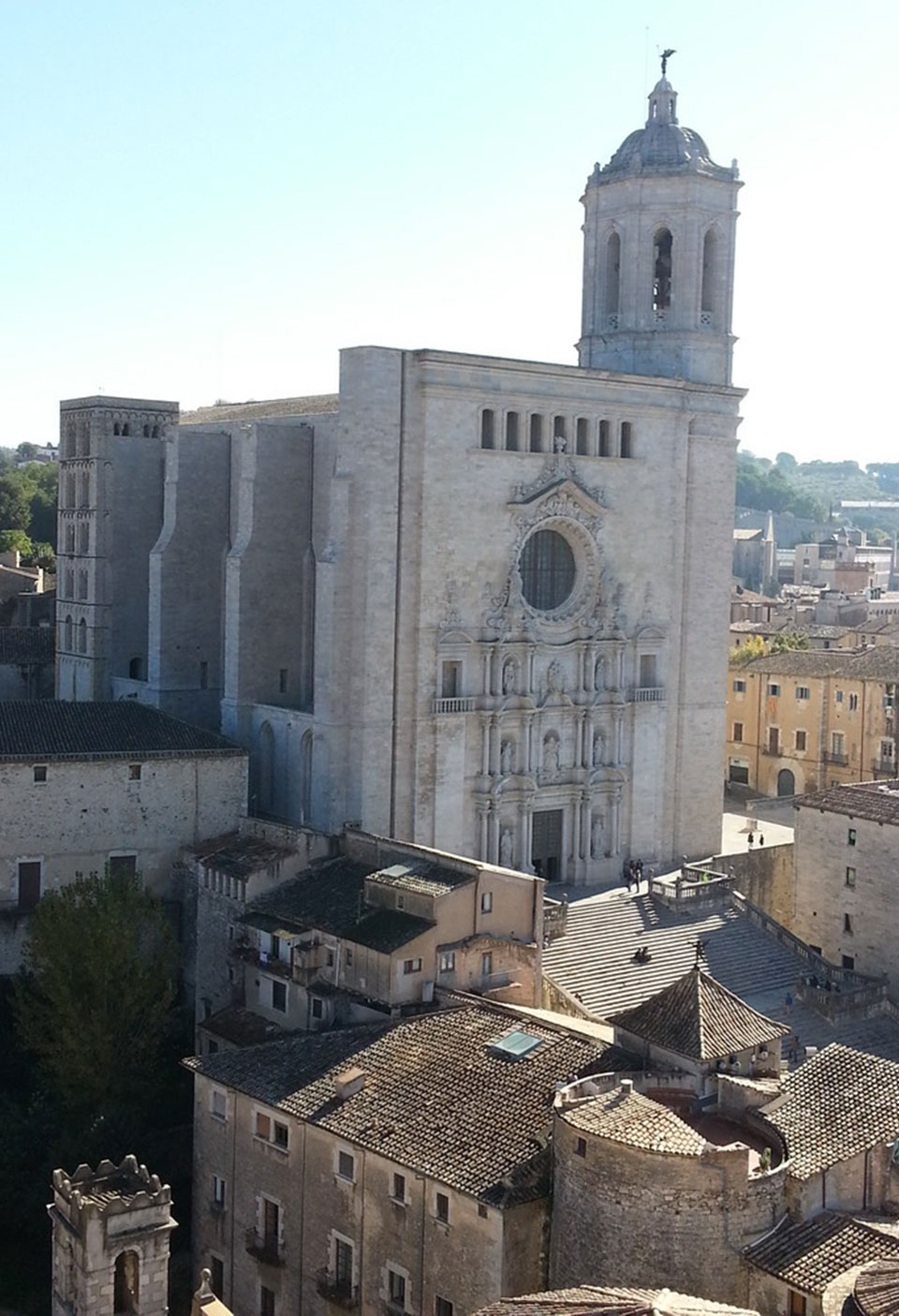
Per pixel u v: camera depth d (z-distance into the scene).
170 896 91.69
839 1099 59.12
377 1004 75.06
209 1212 69.56
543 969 89.00
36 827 87.56
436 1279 57.88
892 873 100.56
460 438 99.06
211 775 92.69
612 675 108.50
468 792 101.62
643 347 114.00
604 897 101.06
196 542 110.75
